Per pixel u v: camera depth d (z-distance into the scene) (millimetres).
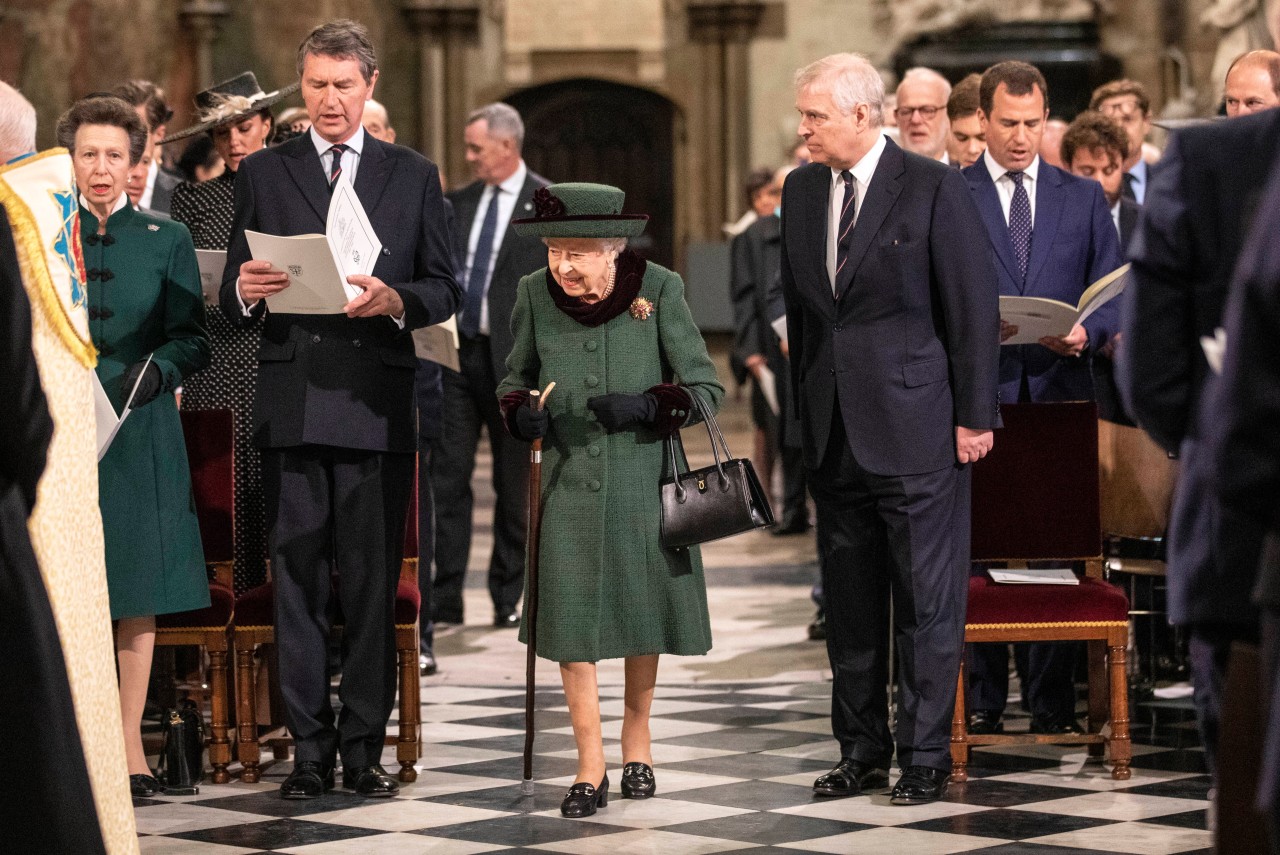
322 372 11844
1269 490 5527
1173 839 10688
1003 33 44438
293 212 12023
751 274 24656
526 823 11266
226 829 11188
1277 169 5574
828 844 10633
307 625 12062
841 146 11711
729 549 26109
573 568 11602
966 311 11578
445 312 12062
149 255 12266
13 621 7547
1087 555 13000
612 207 11625
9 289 7527
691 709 15156
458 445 19625
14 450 7527
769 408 27406
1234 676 6543
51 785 7562
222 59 48938
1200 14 41125
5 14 43094
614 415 11352
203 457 13031
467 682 16547
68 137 12023
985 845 10562
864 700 12125
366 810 11672
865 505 12023
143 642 12250
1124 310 7547
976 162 13938
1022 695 14734
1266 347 5449
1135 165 17219
